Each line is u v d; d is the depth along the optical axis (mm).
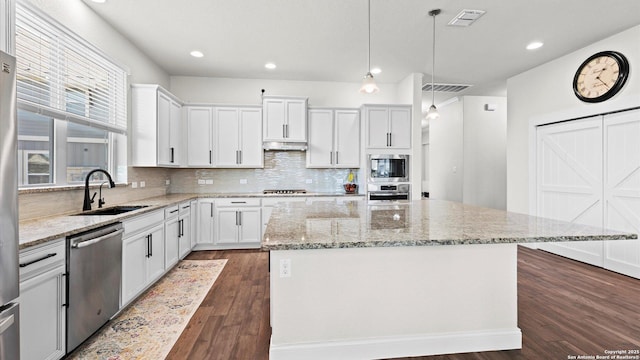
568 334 2158
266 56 4117
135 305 2654
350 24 3230
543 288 3027
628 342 2059
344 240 1513
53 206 2426
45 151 2471
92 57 2904
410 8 2912
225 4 2854
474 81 5184
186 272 3525
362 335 1840
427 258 1886
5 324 1255
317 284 1803
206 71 4727
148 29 3338
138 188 3797
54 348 1734
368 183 4691
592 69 3664
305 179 5230
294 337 1795
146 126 3666
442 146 6941
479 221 2035
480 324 1944
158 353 1951
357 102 5297
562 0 2770
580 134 3873
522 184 4734
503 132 6289
